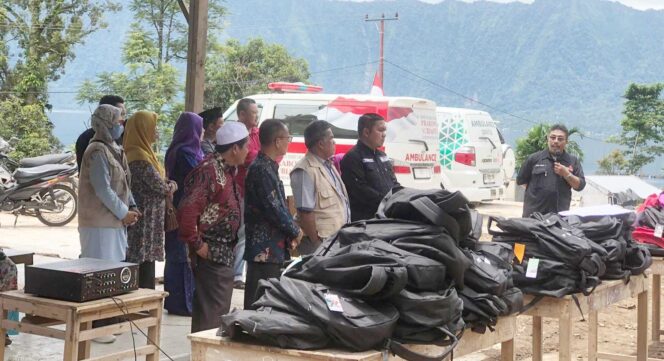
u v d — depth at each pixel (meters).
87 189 5.88
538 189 8.05
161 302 4.98
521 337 7.79
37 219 15.49
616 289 5.69
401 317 3.59
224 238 5.48
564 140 8.02
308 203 6.05
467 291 4.17
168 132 34.69
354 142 12.89
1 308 4.71
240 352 3.51
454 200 3.98
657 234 6.61
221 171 5.43
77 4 33.25
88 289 4.60
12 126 29.41
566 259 5.07
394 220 4.09
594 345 6.35
